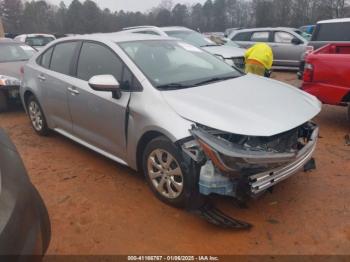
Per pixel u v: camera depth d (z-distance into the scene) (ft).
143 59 13.25
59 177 14.21
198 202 10.74
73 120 15.37
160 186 11.83
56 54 16.72
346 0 155.22
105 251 9.91
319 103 12.82
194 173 10.39
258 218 11.19
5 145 7.99
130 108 12.06
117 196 12.59
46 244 7.61
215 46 35.22
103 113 13.28
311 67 18.44
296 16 166.81
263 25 173.99
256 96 11.82
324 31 31.07
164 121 10.91
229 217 10.69
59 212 11.75
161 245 10.09
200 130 10.14
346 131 19.02
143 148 12.41
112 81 12.12
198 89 12.14
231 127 9.92
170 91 11.82
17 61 26.68
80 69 14.89
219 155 9.62
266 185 10.25
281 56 43.52
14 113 24.58
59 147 17.43
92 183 13.61
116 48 13.55
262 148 10.00
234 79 13.66
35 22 189.57
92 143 14.73
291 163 10.82
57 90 15.81
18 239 6.39
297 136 11.40
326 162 15.03
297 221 11.00
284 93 12.55
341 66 17.33
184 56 14.66
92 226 10.97
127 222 11.12
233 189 10.09
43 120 18.21
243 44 46.09
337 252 9.66
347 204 11.83
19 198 6.90
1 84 23.29
